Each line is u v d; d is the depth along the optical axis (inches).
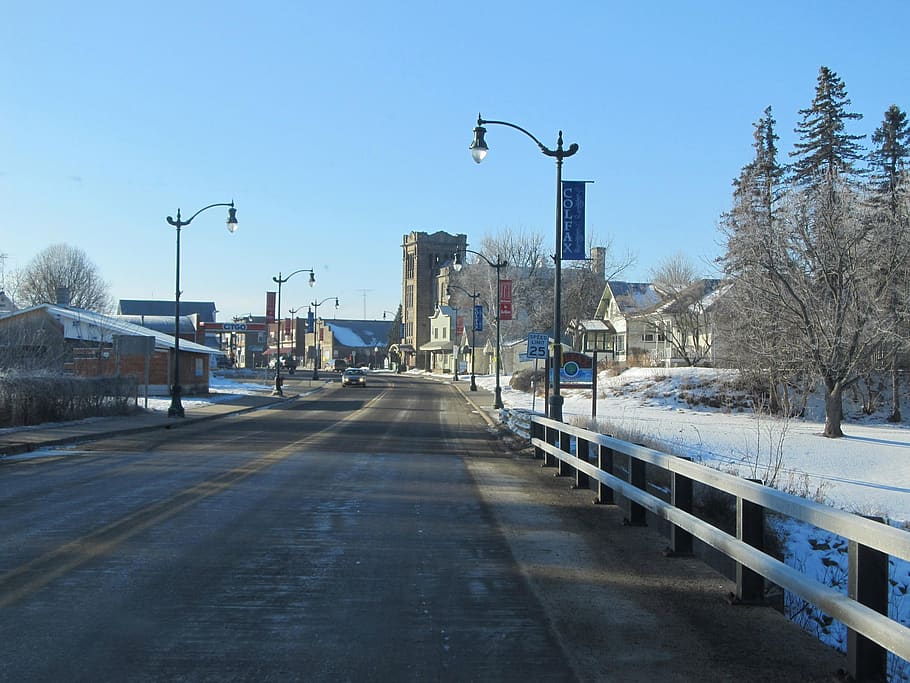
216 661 204.1
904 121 1957.4
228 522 394.3
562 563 315.3
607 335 3171.8
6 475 576.7
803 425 1449.3
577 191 824.9
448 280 4618.6
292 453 755.4
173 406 1251.8
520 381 2475.4
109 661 203.5
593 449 742.5
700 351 2271.2
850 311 1251.2
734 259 1412.4
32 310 1733.5
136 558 316.8
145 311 4220.0
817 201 1289.4
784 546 486.3
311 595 266.8
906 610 414.6
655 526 380.8
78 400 1123.3
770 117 2143.2
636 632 230.4
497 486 540.4
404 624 236.5
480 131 810.8
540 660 207.2
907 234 1253.1
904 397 1669.5
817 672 198.5
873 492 764.6
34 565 303.7
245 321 5019.7
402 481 562.9
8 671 195.9
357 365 5634.8
